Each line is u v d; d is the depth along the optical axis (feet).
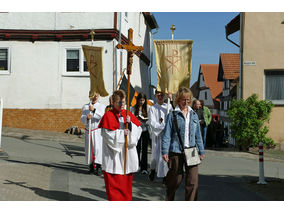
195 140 17.47
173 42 27.04
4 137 50.93
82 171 28.71
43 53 59.67
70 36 58.90
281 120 50.11
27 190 20.48
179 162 16.97
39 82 59.72
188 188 17.08
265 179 28.32
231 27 57.77
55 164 31.04
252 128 48.21
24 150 39.01
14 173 25.14
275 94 50.65
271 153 47.06
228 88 108.47
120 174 17.62
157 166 25.18
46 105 59.57
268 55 50.57
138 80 76.69
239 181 27.50
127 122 17.65
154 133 25.36
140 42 77.97
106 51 57.77
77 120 59.06
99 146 27.86
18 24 59.62
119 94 17.79
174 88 26.81
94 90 30.22
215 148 54.44
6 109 60.18
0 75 60.08
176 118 17.06
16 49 59.93
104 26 57.88
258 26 50.78
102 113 28.66
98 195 20.45
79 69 59.26
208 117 43.52
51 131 59.11
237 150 50.44
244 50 51.21
